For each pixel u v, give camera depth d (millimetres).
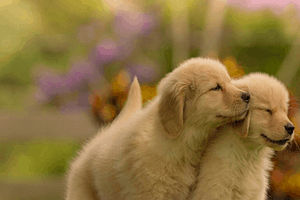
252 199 4023
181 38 12406
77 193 4363
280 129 3803
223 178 3877
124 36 10250
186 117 3914
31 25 16422
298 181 5895
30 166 10266
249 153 3998
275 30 12547
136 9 13094
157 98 4234
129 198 3850
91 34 11789
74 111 9789
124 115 4773
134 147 3883
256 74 4316
